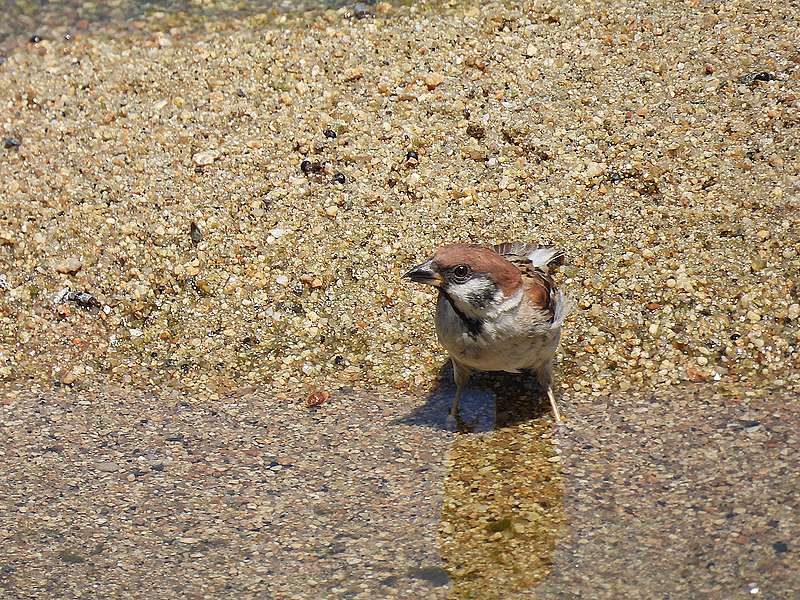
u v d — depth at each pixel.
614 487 9.04
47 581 8.50
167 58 14.84
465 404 10.34
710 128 12.52
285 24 15.33
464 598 8.04
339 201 12.30
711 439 9.45
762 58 13.40
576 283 11.14
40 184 12.94
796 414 9.62
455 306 9.23
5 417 10.60
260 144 13.10
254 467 9.73
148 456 9.97
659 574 8.03
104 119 13.82
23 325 11.59
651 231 11.53
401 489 9.33
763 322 10.59
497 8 14.89
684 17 14.24
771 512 8.48
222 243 12.04
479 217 11.98
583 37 14.16
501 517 8.87
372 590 8.20
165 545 8.85
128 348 11.33
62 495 9.50
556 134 12.72
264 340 11.23
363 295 11.46
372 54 14.40
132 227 12.27
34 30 15.78
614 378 10.36
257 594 8.25
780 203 11.56
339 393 10.65
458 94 13.48
